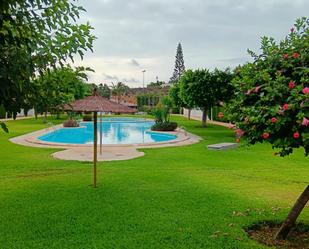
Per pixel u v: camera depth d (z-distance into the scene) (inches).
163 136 954.7
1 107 121.3
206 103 950.4
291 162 459.8
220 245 183.8
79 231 203.5
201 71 928.3
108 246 181.6
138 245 183.0
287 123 160.4
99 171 391.5
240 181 343.0
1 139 730.8
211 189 306.5
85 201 265.9
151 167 421.4
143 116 1860.2
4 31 116.7
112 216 230.1
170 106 1074.1
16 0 118.1
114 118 1692.9
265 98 167.2
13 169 404.5
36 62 132.0
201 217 229.1
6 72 111.5
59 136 930.7
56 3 137.3
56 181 336.8
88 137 935.7
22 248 179.5
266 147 601.6
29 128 1029.8
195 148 605.6
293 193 299.0
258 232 209.0
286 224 195.3
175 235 196.9
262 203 265.7
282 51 186.9
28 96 127.6
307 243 192.5
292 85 159.9
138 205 255.6
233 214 236.8
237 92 192.7
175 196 281.4
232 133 900.6
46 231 203.3
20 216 229.9
